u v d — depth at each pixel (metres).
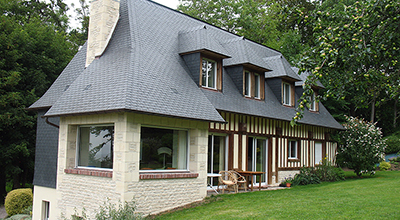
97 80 11.49
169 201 10.82
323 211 9.47
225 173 13.84
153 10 15.35
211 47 13.60
